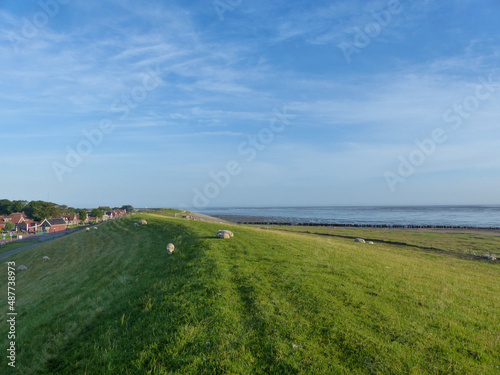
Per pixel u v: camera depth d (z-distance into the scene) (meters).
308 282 14.15
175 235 29.00
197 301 12.02
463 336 9.79
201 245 22.11
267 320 10.28
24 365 10.20
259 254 19.78
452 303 13.06
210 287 13.30
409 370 7.86
